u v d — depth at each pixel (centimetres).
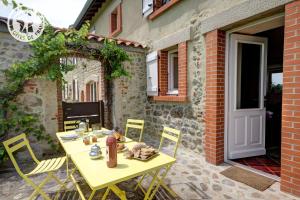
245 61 385
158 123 541
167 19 491
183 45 430
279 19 288
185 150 445
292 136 249
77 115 512
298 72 240
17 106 400
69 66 447
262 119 405
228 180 304
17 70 386
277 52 591
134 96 580
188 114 434
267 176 311
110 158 184
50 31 418
